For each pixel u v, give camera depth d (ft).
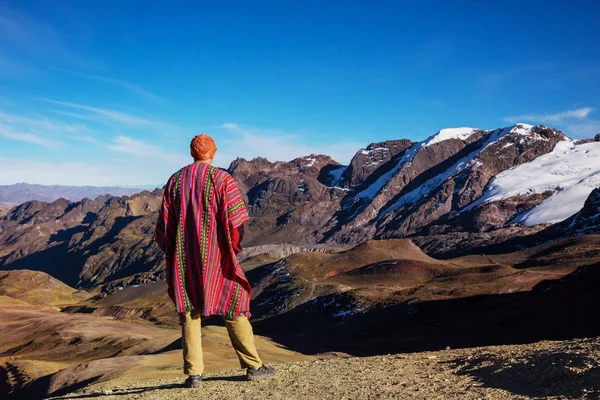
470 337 402.52
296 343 516.32
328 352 455.22
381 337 490.49
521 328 362.53
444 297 558.15
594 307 311.06
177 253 20.94
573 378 17.75
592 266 389.60
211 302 21.13
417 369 24.82
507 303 473.67
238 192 20.99
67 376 166.40
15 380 303.89
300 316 645.51
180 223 20.83
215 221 20.74
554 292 397.19
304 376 24.67
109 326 587.68
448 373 23.00
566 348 21.98
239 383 23.72
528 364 20.99
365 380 22.89
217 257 20.85
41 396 159.43
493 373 21.27
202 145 21.54
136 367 150.20
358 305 599.16
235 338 23.32
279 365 31.27
